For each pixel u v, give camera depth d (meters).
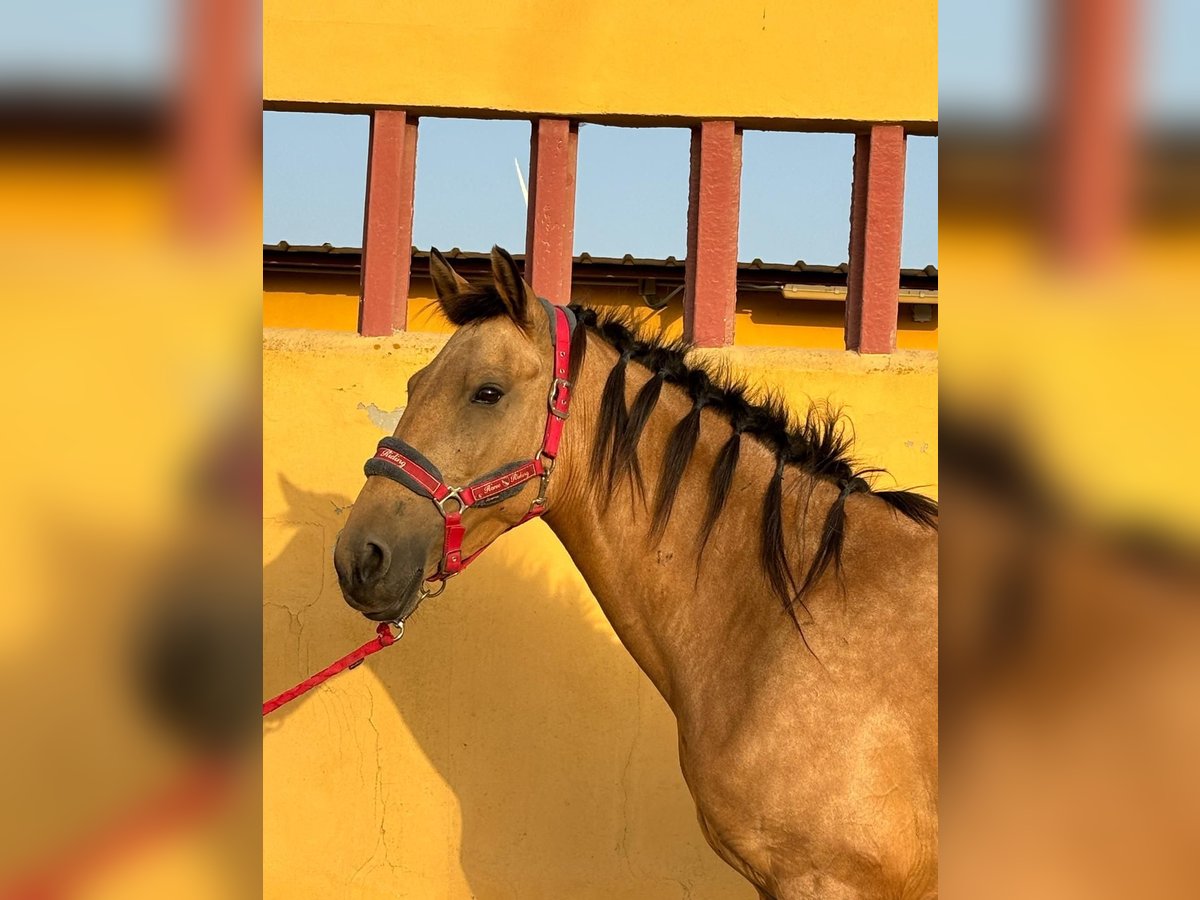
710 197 3.49
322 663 3.39
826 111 3.44
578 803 3.35
